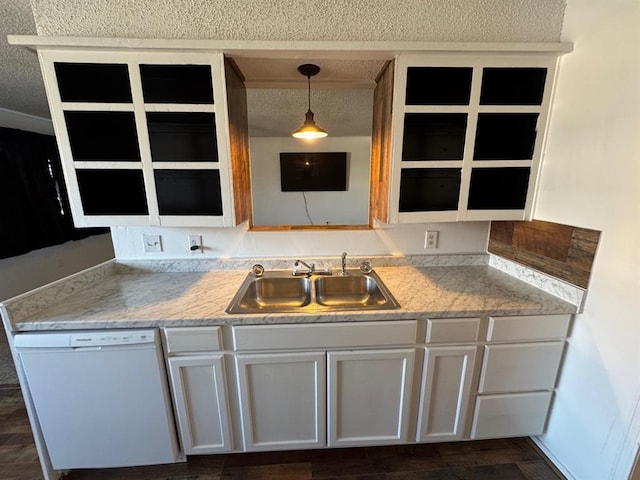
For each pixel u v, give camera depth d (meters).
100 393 1.20
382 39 1.27
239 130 1.48
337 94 1.78
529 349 1.28
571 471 1.28
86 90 1.20
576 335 1.25
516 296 1.35
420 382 1.31
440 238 1.78
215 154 1.29
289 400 1.28
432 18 1.27
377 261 1.76
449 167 1.34
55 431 1.22
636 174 0.99
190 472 1.35
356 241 1.76
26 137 3.10
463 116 1.30
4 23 1.41
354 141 2.16
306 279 1.62
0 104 2.78
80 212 1.31
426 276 1.62
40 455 1.24
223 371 1.22
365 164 1.95
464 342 1.26
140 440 1.26
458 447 1.47
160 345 1.18
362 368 1.26
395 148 1.31
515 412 1.37
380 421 1.34
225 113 1.25
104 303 1.29
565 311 1.24
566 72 1.24
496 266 1.74
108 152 1.26
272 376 1.25
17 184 3.01
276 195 2.32
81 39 1.12
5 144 2.89
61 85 1.18
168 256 1.71
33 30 1.47
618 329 1.07
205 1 1.20
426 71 1.25
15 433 1.53
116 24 1.20
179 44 1.15
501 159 1.35
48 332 1.14
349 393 1.29
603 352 1.13
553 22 1.28
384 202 1.44
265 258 1.74
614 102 1.05
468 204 1.39
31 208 3.15
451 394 1.33
